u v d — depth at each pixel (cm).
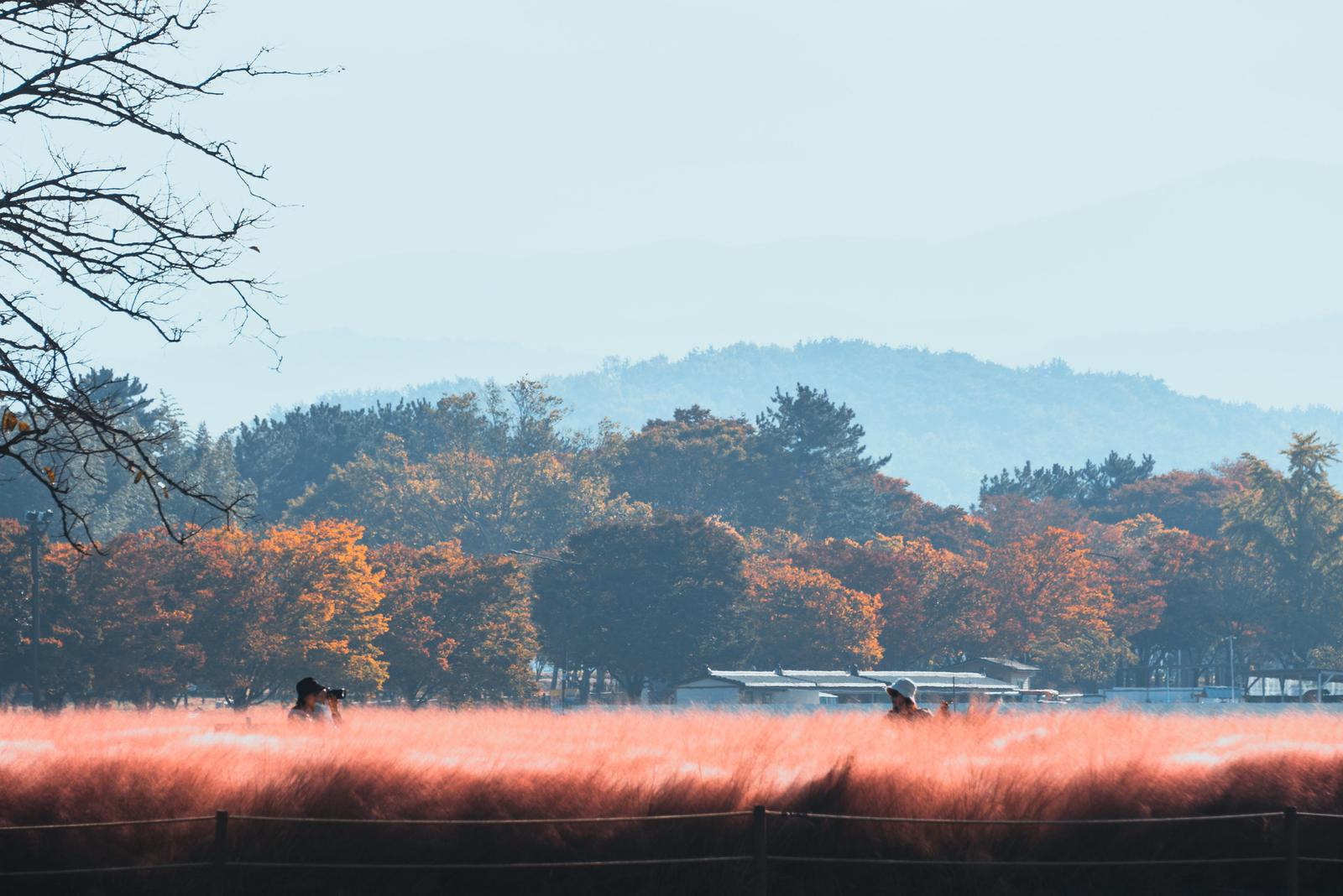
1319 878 6550
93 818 5716
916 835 6197
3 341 4728
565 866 5772
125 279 4875
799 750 6769
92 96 4922
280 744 6303
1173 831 6412
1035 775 6519
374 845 5872
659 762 6353
